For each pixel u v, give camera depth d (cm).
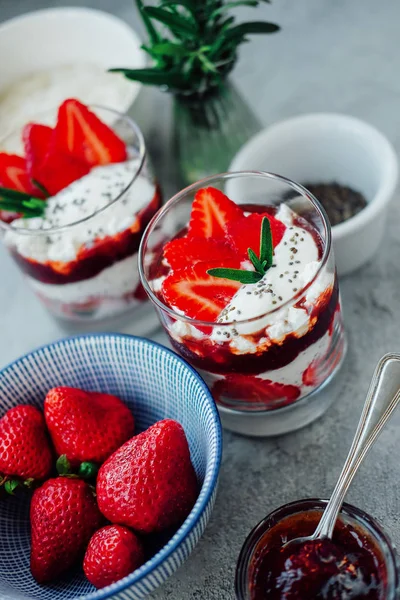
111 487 44
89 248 50
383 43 66
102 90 64
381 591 40
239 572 41
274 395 47
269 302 43
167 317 44
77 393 47
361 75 65
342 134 55
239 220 46
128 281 53
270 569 42
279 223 46
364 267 55
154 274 48
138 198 51
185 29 54
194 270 45
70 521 45
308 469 48
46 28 66
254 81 67
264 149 55
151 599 45
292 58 68
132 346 48
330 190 57
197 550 46
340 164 56
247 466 49
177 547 41
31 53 67
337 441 49
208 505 42
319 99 64
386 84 64
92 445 47
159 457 44
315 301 43
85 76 66
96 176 53
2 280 61
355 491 46
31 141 53
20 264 53
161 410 49
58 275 51
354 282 55
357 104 63
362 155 55
